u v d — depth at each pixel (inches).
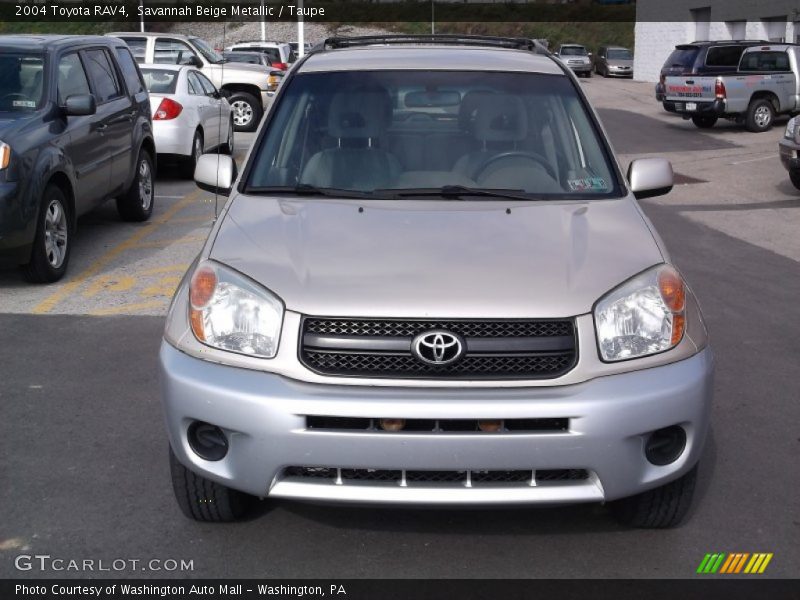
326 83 192.5
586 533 152.5
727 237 410.0
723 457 182.9
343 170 177.5
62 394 212.4
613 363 134.4
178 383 136.1
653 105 1154.7
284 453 130.0
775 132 863.7
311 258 144.3
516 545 148.7
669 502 147.6
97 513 158.4
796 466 179.0
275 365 133.7
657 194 189.5
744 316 283.3
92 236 385.4
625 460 131.7
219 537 150.9
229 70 824.9
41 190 293.3
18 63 321.4
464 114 187.3
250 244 149.6
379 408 128.0
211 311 139.1
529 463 129.4
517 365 132.9
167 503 162.1
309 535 151.4
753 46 869.8
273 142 183.3
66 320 268.8
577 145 183.9
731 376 229.9
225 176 184.9
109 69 380.5
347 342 132.8
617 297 137.9
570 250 147.8
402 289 135.9
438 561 144.1
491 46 223.9
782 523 156.6
